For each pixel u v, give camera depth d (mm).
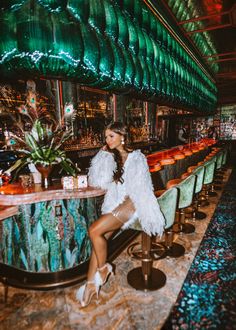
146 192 1816
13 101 4141
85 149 5555
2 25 1890
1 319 1817
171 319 1647
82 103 5922
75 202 2207
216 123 12477
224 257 2463
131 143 6723
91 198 2342
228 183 6148
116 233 2787
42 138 2184
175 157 4734
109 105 6832
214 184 5926
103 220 1889
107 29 2533
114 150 1963
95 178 2072
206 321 1591
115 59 2559
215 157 4328
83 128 6105
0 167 3703
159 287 2145
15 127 3871
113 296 2057
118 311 1869
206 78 7484
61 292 2135
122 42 2775
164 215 2043
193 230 3379
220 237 2959
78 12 2139
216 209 4082
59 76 2191
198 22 4039
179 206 2611
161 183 4180
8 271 2250
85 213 2289
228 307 1716
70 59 2027
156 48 3539
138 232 3363
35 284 2176
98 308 1913
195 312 1678
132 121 8016
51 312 1885
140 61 3158
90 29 2266
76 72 2156
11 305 1975
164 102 4496
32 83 4066
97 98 6539
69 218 2188
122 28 2727
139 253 2479
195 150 6070
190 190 2641
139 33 3100
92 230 1891
